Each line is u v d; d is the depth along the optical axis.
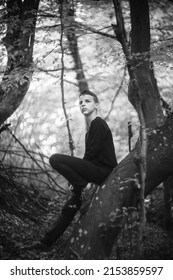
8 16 6.09
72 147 5.57
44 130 8.09
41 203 7.18
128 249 4.91
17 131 8.27
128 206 4.40
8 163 8.08
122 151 7.82
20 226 5.81
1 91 6.11
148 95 4.79
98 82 8.17
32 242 5.15
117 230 4.40
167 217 6.28
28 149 8.07
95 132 4.43
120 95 8.12
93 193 4.60
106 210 4.35
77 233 4.44
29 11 5.89
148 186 4.52
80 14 8.48
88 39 8.48
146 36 4.85
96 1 8.30
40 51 8.28
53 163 4.39
